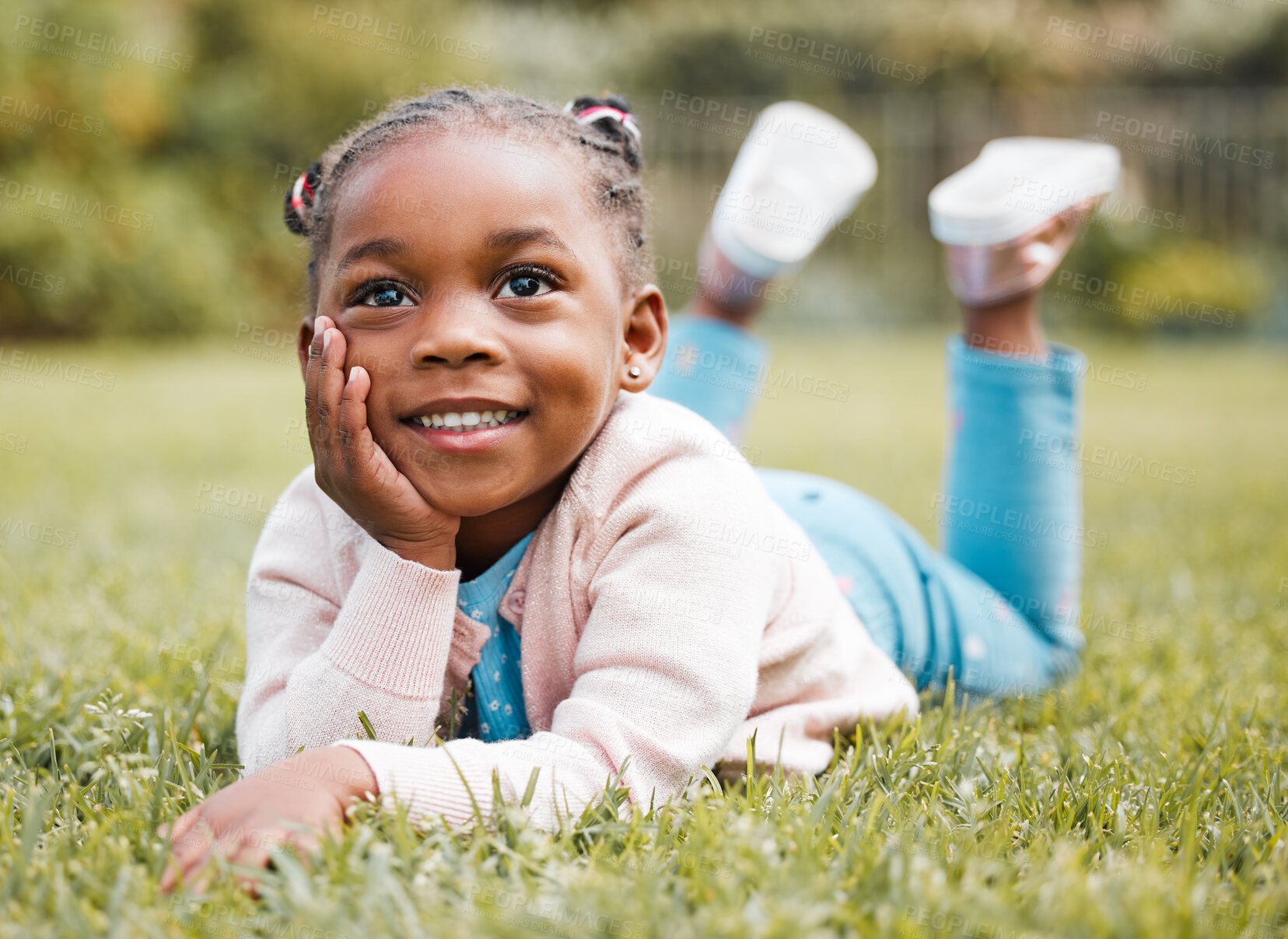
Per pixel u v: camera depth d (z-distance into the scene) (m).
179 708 1.81
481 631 1.46
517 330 1.32
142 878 1.10
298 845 1.13
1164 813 1.41
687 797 1.33
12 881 1.09
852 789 1.40
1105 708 1.98
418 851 1.14
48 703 1.75
